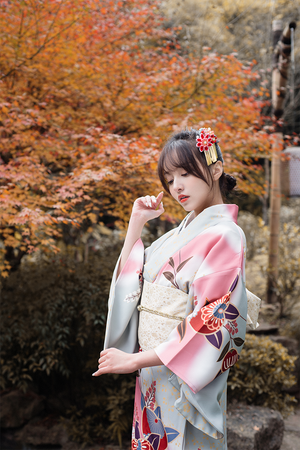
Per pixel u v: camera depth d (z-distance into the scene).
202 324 1.19
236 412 3.10
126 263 1.55
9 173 2.95
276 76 5.07
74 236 5.30
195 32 7.48
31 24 3.42
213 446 1.34
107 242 5.73
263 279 6.45
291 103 8.45
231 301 1.21
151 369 1.42
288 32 4.18
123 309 1.50
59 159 4.16
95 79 3.84
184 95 4.22
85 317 3.67
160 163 1.38
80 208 4.11
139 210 1.62
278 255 5.64
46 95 3.80
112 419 3.43
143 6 4.32
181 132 1.42
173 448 1.32
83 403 3.78
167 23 7.21
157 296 1.36
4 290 4.02
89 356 3.76
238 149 3.99
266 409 3.19
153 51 4.61
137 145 3.07
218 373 1.18
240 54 8.21
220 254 1.26
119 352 1.26
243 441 2.73
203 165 1.32
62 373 3.78
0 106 2.92
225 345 1.19
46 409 3.88
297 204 10.38
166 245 1.45
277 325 5.11
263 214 10.84
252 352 3.53
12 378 3.64
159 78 3.80
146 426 1.43
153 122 3.94
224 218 1.36
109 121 3.95
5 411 3.66
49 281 3.87
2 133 3.63
